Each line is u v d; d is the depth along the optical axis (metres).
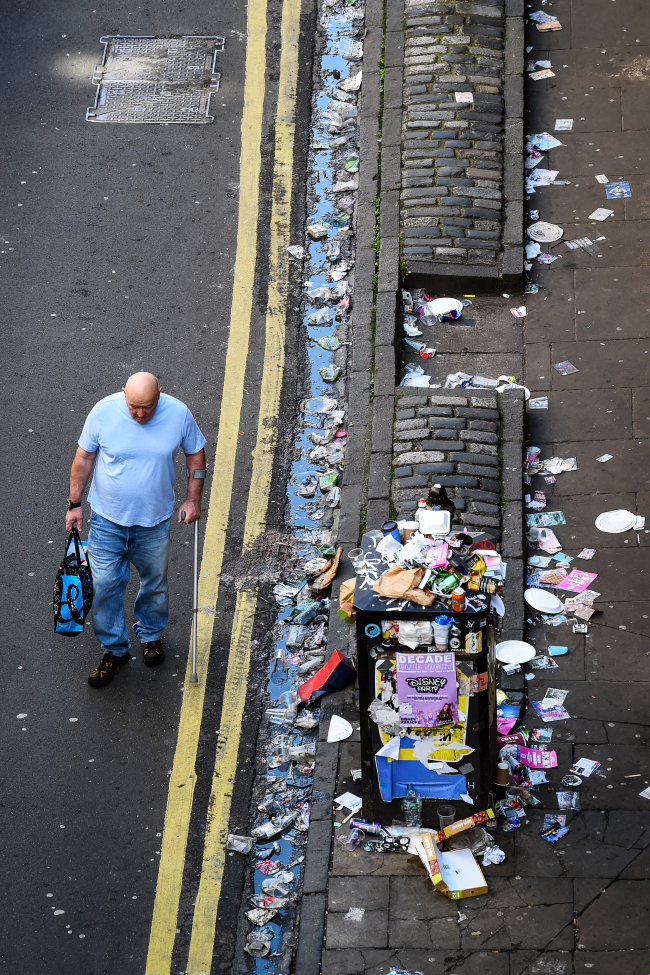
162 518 13.25
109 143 21.06
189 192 20.25
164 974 11.36
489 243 18.20
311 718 13.47
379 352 17.06
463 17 21.62
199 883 12.12
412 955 10.84
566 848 11.61
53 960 11.50
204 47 22.61
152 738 13.50
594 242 18.56
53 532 15.66
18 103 21.73
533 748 12.61
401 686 11.07
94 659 14.33
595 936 10.85
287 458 16.59
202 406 17.22
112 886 12.11
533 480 15.68
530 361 17.16
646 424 16.16
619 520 15.05
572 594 14.29
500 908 11.15
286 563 15.37
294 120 21.34
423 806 11.66
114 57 22.53
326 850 11.80
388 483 15.33
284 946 11.47
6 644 14.45
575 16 22.11
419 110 20.20
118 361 17.75
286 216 19.83
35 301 18.59
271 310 18.48
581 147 19.94
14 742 13.45
